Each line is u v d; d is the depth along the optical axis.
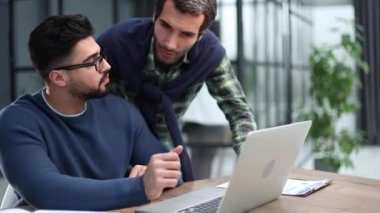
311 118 4.64
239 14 3.33
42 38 1.23
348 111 4.71
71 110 1.31
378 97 6.04
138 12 4.40
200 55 1.62
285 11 4.85
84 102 1.32
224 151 3.37
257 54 3.89
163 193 1.28
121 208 1.11
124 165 1.41
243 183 0.99
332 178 1.45
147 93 1.61
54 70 1.24
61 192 1.10
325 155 4.48
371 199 1.21
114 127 1.40
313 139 4.66
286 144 1.08
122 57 1.58
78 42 1.22
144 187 1.11
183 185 1.38
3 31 4.34
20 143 1.18
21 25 4.24
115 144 1.38
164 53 1.46
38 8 4.11
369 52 5.97
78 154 1.30
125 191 1.11
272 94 4.39
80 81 1.25
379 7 5.94
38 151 1.19
